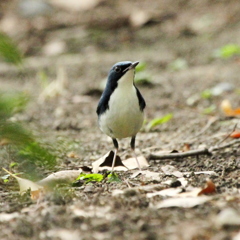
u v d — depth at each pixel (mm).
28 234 6309
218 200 7203
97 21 26078
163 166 9961
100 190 8250
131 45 23625
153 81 18625
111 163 10023
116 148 10008
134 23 25625
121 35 24734
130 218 6594
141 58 21516
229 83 17594
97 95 17656
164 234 6000
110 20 25969
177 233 6008
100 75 19656
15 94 5805
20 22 26453
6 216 7043
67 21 26422
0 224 6711
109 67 20562
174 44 23047
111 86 9453
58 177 8523
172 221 6398
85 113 15750
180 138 12688
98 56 22312
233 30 23453
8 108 5762
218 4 26453
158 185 8211
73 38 24578
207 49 21828
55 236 6184
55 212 6965
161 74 19594
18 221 6742
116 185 8633
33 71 20422
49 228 6438
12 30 25641
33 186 8109
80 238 6070
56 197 7637
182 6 27047
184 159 10375
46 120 14859
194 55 21406
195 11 26281
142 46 23344
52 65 21125
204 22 24859
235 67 19562
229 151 10656
